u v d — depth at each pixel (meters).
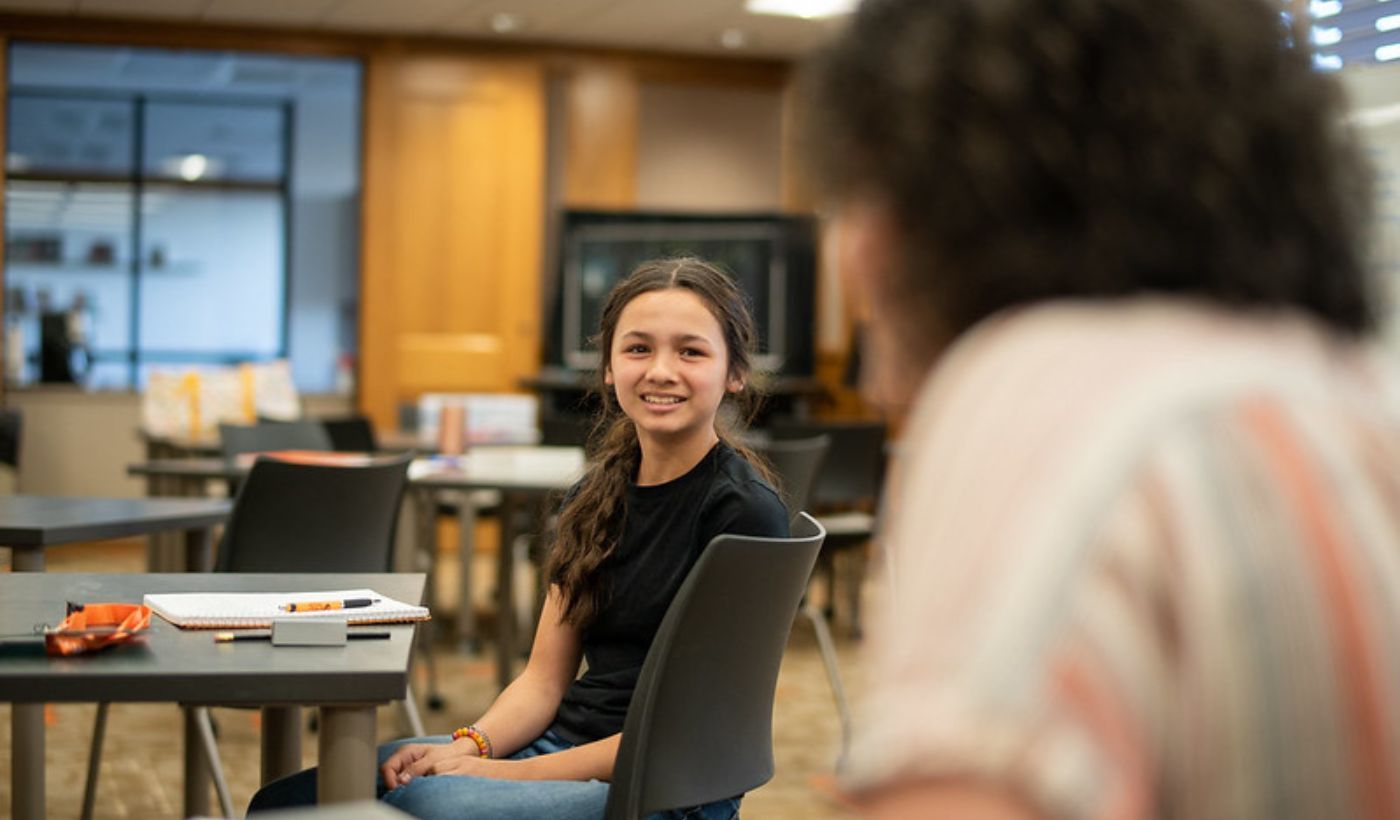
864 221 0.60
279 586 2.06
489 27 8.66
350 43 8.80
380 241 8.90
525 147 9.03
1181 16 0.55
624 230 8.84
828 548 5.09
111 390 8.66
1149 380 0.51
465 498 5.73
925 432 0.55
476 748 2.02
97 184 9.18
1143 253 0.54
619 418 2.14
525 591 7.42
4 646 1.61
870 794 0.47
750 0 7.86
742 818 3.58
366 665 1.53
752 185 9.47
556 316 8.88
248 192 9.38
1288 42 0.57
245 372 7.02
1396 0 3.01
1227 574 0.47
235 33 8.61
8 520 2.81
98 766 3.19
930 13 0.58
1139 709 0.46
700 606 1.74
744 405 2.29
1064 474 0.49
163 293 9.30
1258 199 0.54
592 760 1.93
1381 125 2.67
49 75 9.09
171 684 1.48
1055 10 0.56
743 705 1.84
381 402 8.93
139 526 2.90
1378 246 0.59
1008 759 0.44
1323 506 0.49
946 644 0.47
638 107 9.31
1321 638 0.47
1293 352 0.54
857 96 0.59
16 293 9.09
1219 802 0.47
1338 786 0.47
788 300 8.81
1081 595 0.46
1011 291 0.56
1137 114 0.54
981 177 0.55
